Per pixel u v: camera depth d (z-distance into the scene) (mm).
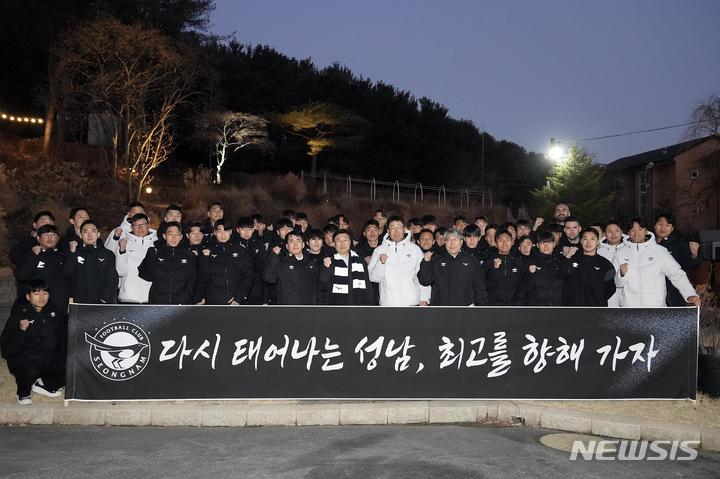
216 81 32656
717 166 33500
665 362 6859
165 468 5023
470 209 37750
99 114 27906
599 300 7484
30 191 17906
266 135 38656
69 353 6473
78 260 7500
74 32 26234
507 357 6828
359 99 50719
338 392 6711
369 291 7809
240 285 7895
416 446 5633
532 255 7977
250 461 5191
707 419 6281
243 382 6637
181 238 7812
